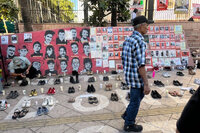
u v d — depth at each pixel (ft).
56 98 13.58
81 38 21.27
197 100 2.58
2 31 28.07
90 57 21.48
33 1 37.58
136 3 30.91
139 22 7.28
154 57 22.86
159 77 19.33
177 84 16.31
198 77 19.12
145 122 9.75
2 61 17.62
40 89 15.78
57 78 19.31
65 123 9.74
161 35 23.49
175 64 23.04
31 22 27.40
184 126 2.72
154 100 12.89
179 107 11.66
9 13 18.43
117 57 21.89
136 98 7.96
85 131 8.91
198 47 28.14
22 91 15.28
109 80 18.44
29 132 8.89
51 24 28.32
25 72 17.37
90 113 10.96
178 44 23.68
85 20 28.91
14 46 19.75
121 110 11.35
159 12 35.32
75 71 20.38
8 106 12.05
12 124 9.69
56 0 35.96
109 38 21.86
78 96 13.98
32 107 11.96
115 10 25.66
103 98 13.50
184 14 35.14
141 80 7.65
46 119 10.22
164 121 9.85
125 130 8.78
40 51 20.31
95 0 25.11
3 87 16.22
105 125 9.49
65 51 20.89
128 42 7.59
